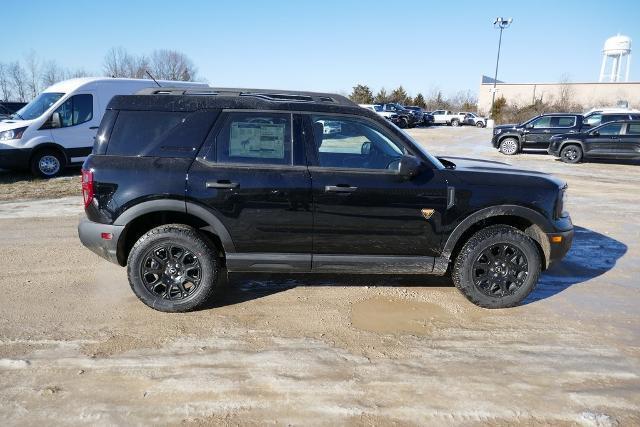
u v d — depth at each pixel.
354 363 3.33
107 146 4.00
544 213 4.13
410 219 4.02
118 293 4.46
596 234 6.82
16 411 2.75
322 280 4.88
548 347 3.59
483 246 4.12
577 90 55.66
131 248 4.21
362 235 4.02
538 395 2.98
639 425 2.71
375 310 4.20
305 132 4.02
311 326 3.88
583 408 2.86
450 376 3.18
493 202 4.07
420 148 4.24
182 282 4.04
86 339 3.59
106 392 2.94
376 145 4.11
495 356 3.45
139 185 3.87
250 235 3.99
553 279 5.02
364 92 59.47
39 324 3.82
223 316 4.03
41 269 5.05
